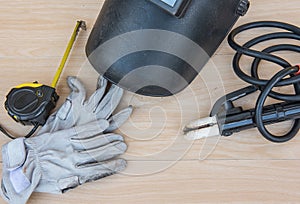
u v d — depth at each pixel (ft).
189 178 2.58
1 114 2.72
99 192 2.56
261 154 2.60
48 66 2.84
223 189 2.55
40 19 2.95
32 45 2.89
